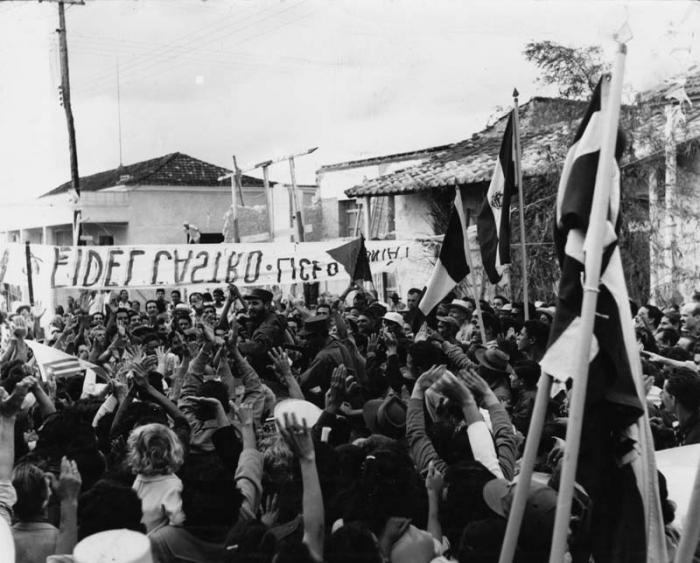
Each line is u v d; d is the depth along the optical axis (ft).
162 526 15.31
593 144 12.72
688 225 57.62
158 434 15.75
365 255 44.86
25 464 15.53
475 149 77.46
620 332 12.56
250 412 17.90
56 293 70.74
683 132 55.83
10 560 13.98
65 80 73.10
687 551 11.32
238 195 103.40
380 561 13.41
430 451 17.69
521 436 20.21
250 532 14.10
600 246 11.66
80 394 31.42
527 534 13.28
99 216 106.11
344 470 16.34
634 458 13.38
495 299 48.42
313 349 32.14
